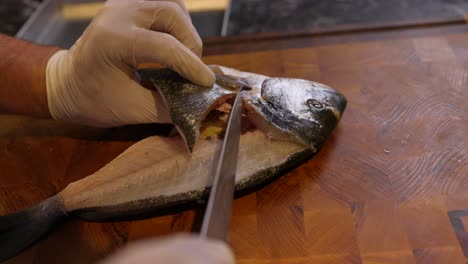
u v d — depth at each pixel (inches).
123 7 20.7
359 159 20.3
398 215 18.6
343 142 20.8
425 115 21.2
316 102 20.4
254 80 21.5
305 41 24.4
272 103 20.1
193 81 20.1
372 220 18.6
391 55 23.4
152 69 21.5
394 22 24.4
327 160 20.4
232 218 19.3
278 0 28.2
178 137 20.4
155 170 19.6
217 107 20.5
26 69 21.6
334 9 27.1
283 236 18.6
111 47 20.0
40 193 20.8
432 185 19.2
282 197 19.6
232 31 26.5
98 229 19.5
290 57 23.9
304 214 19.1
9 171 21.6
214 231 15.4
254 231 18.9
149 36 19.8
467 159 19.7
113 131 22.4
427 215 18.5
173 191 19.6
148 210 19.5
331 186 19.7
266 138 20.0
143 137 22.0
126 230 19.4
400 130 20.9
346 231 18.5
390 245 18.0
